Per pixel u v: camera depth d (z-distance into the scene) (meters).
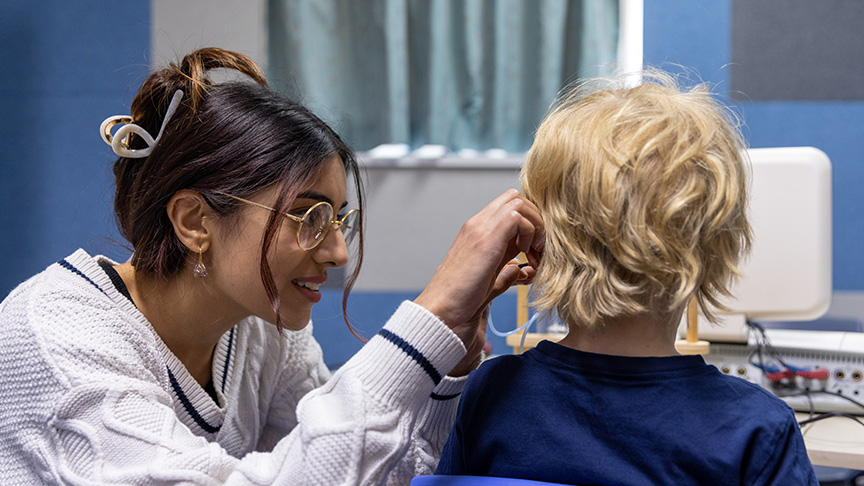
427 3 2.65
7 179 2.85
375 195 2.76
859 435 1.25
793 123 2.53
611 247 0.68
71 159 2.83
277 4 2.74
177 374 1.00
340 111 2.71
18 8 2.82
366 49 2.70
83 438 0.81
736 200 0.70
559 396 0.71
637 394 0.68
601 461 0.67
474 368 0.94
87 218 2.83
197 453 0.80
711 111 0.75
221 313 0.99
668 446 0.65
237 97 0.93
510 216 0.74
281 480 0.74
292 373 1.25
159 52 2.77
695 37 2.58
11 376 0.85
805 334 1.55
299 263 0.92
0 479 0.84
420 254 2.76
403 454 0.75
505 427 0.72
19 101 2.84
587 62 2.57
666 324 0.72
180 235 0.92
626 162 0.69
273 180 0.89
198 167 0.90
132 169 0.99
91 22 2.80
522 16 2.65
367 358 0.76
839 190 2.50
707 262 0.70
